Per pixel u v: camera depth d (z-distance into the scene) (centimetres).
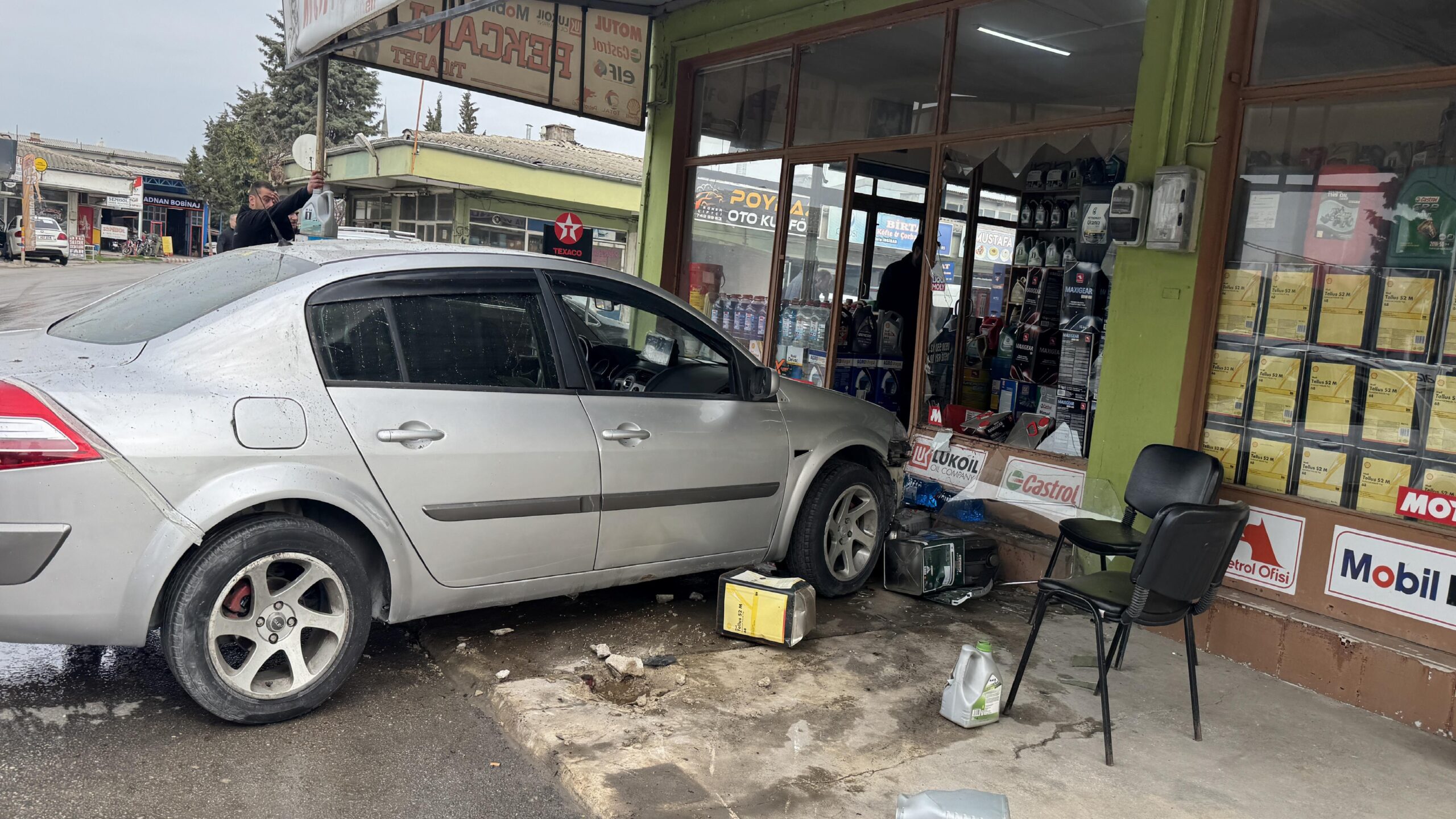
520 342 387
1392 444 413
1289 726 377
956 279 653
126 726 321
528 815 287
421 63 731
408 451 345
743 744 332
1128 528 453
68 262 4112
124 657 375
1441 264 399
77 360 313
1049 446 566
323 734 326
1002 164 624
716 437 437
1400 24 408
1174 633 468
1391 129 413
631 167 2956
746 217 794
